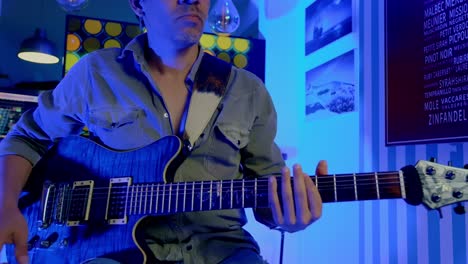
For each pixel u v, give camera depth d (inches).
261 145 45.1
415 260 52.7
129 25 91.7
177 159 37.9
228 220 40.6
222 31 97.3
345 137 71.1
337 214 72.7
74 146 41.6
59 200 39.3
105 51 45.3
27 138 44.1
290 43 97.7
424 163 30.8
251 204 35.1
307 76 87.3
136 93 41.7
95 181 39.0
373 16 64.2
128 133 41.5
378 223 60.8
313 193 31.8
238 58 99.8
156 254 36.8
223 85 42.7
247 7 125.1
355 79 68.5
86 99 43.6
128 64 43.3
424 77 51.8
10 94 87.7
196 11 38.8
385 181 31.6
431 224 50.2
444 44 48.6
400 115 55.9
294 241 90.1
